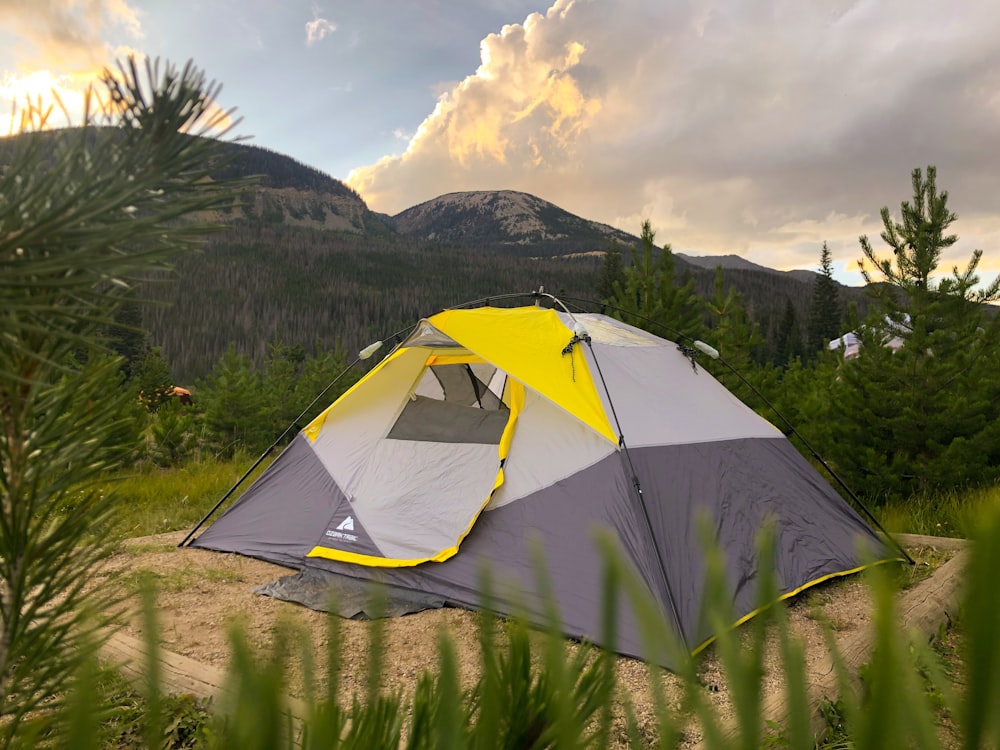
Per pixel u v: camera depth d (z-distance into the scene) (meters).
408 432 5.18
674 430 4.57
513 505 4.33
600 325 5.54
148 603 0.44
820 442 7.95
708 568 0.36
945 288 7.46
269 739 0.39
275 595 4.00
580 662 0.60
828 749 2.06
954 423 7.05
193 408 16.42
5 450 0.85
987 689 0.24
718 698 2.36
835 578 4.30
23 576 0.88
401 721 0.61
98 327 0.86
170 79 0.71
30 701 0.82
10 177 0.69
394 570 4.26
